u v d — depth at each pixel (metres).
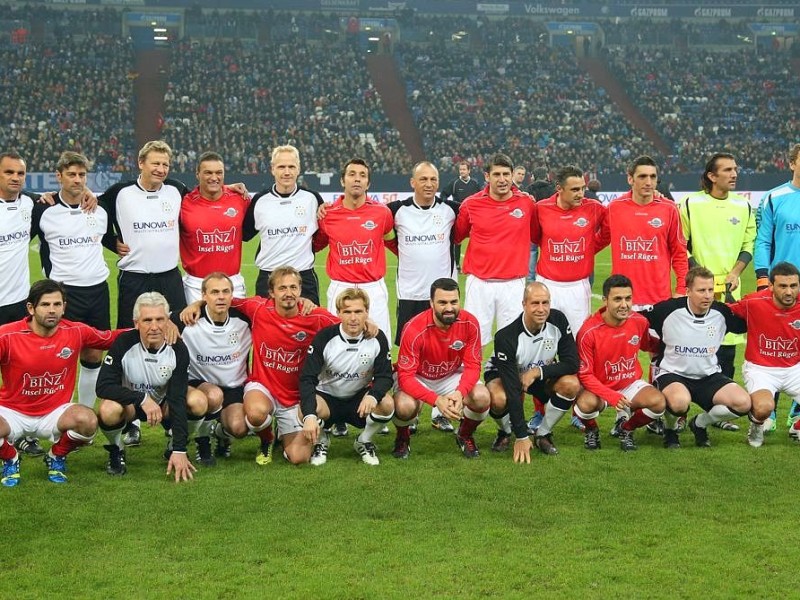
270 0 44.78
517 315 7.62
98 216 7.06
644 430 7.25
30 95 35.81
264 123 36.53
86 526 5.09
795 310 6.61
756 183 29.14
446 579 4.39
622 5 46.94
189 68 39.31
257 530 5.01
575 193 7.25
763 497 5.55
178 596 4.23
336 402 6.43
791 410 7.24
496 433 7.17
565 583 4.35
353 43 43.94
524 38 45.78
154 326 5.90
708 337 6.65
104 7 42.69
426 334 6.38
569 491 5.66
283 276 6.14
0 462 6.32
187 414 6.10
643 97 40.84
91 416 5.86
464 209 7.63
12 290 6.84
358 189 7.33
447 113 38.66
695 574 4.45
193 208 7.32
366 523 5.12
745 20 46.88
